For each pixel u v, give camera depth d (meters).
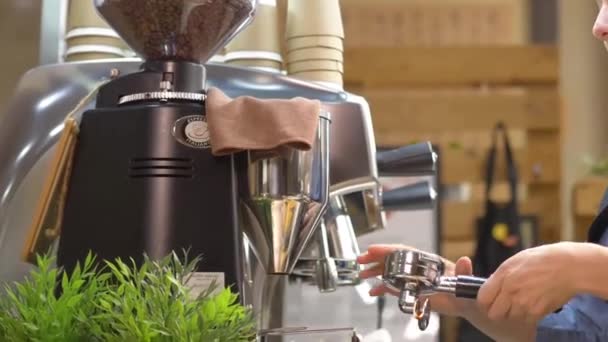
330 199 1.32
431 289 1.13
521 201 4.38
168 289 0.89
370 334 1.61
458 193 4.42
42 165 1.26
